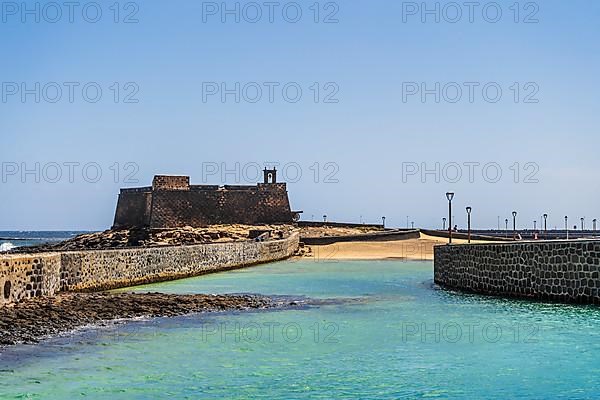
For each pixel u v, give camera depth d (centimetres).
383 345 2361
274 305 3394
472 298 3628
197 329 2670
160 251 4953
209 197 10944
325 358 2167
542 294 3306
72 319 2781
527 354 2191
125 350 2275
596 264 2981
